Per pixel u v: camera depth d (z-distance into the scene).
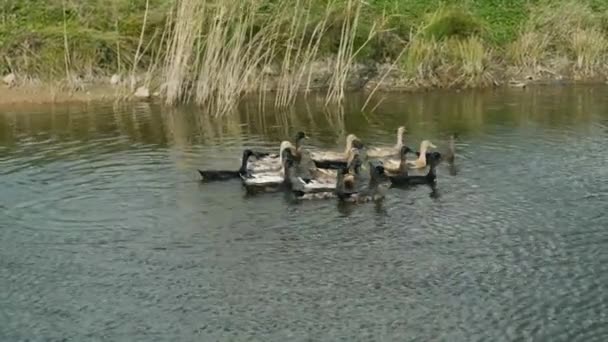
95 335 17.36
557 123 32.12
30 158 28.00
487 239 21.28
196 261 20.30
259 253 20.64
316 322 17.72
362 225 22.12
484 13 42.94
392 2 42.50
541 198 23.78
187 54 35.19
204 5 35.12
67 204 23.69
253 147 29.19
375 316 17.91
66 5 39.94
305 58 35.91
